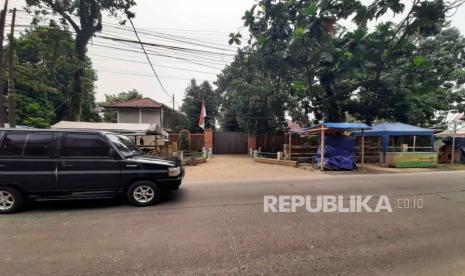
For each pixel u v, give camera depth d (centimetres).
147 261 313
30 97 1936
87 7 1622
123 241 373
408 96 1608
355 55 1070
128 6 1616
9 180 507
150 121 2455
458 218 477
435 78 1400
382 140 1609
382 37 1019
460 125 1559
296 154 1519
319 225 438
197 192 706
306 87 1394
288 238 381
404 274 280
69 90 2048
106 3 1597
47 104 2008
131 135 1345
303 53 1072
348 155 1227
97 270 292
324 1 775
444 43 1848
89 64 2630
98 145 549
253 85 1842
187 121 3183
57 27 1501
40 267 299
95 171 536
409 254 329
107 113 3177
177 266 301
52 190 523
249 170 1202
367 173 1114
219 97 2820
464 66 1877
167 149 1461
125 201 602
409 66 1199
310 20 856
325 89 1552
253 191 718
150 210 531
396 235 393
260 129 2061
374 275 278
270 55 1156
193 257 323
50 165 520
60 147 530
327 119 1653
